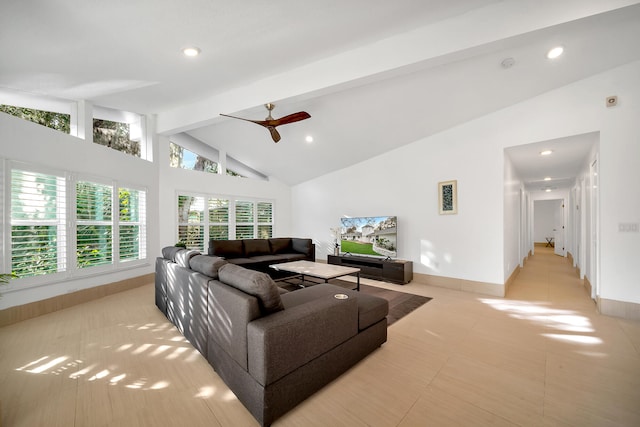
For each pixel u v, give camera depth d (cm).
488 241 403
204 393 175
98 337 257
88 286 367
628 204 299
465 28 233
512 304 355
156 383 186
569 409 158
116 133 480
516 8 218
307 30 238
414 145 489
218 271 213
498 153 391
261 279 167
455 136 436
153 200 481
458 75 315
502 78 319
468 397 169
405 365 206
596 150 339
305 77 305
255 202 679
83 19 200
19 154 290
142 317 308
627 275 300
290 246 629
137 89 337
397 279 466
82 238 358
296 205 741
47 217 319
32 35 213
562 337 254
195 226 563
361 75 275
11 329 274
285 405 153
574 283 465
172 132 472
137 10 195
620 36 250
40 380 189
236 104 358
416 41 251
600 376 190
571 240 724
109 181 398
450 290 428
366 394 173
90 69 277
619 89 301
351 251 568
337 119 437
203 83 332
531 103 360
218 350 190
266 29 231
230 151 623
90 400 168
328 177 654
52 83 304
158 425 148
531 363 209
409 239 496
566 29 215
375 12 221
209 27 222
